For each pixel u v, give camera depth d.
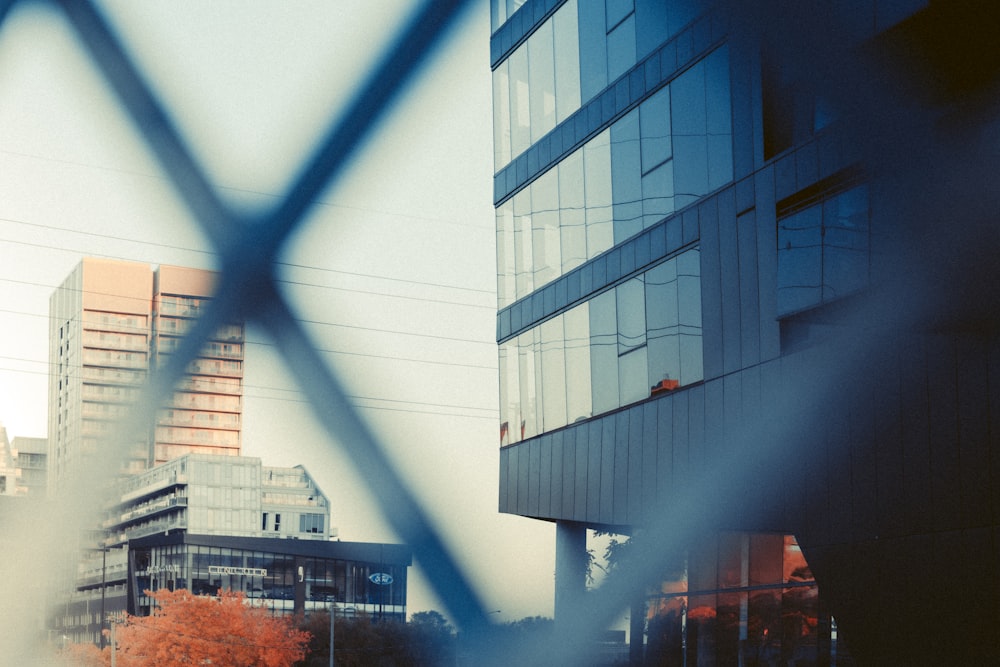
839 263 23.53
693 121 30.25
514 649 65.19
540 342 39.31
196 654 106.19
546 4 38.91
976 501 21.00
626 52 33.88
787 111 26.17
